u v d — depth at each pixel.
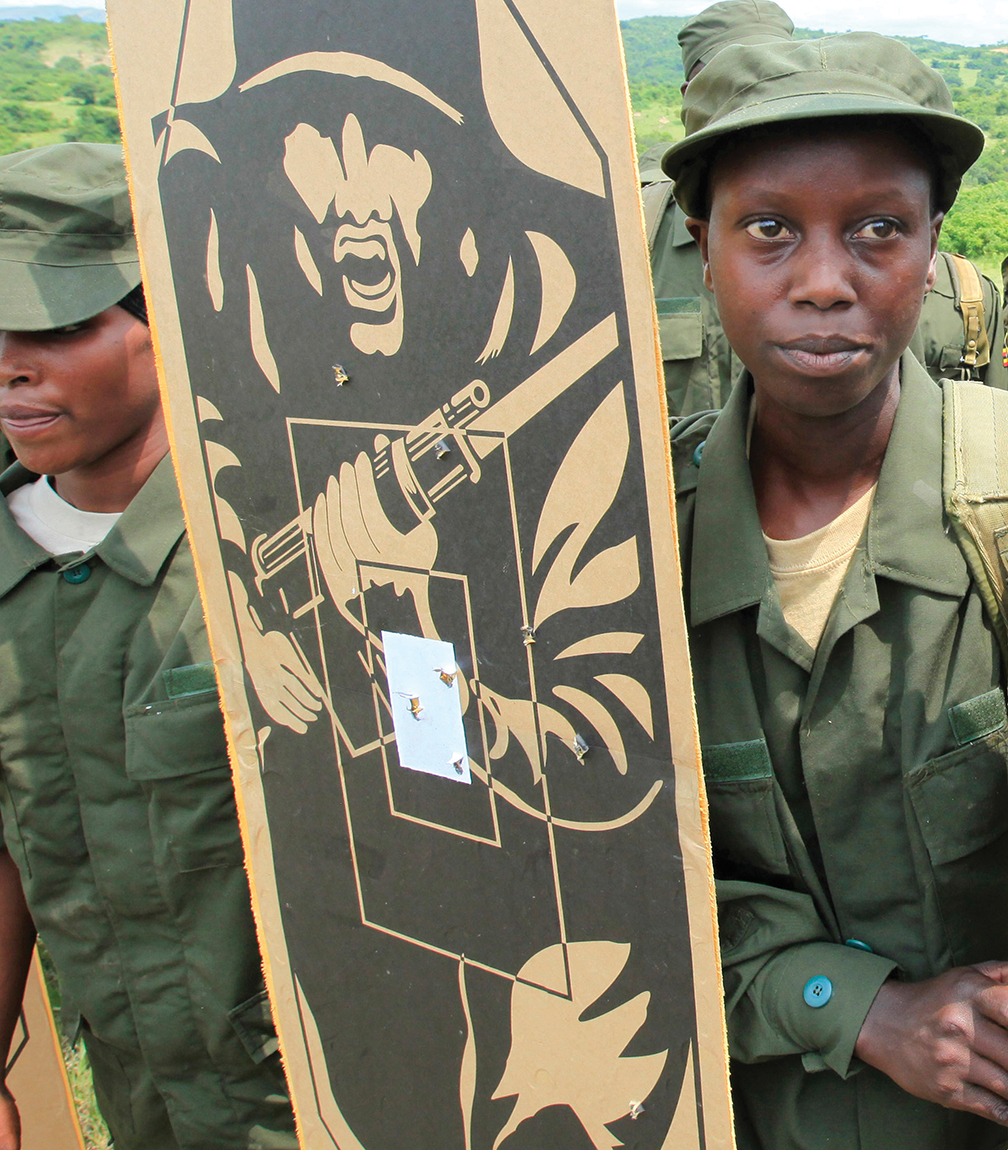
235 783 1.21
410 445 0.95
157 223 1.06
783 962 1.03
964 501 0.96
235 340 1.04
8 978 1.54
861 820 1.03
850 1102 1.05
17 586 1.37
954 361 2.75
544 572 0.90
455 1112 1.12
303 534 1.05
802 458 1.01
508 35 0.80
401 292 0.91
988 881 1.03
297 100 0.93
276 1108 1.42
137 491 1.37
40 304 1.20
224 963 1.36
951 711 0.97
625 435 0.82
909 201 0.86
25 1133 1.70
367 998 1.16
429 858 1.06
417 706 1.02
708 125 0.90
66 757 1.38
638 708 0.88
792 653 1.00
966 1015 0.91
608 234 0.79
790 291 0.87
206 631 1.29
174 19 0.99
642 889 0.92
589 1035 0.99
